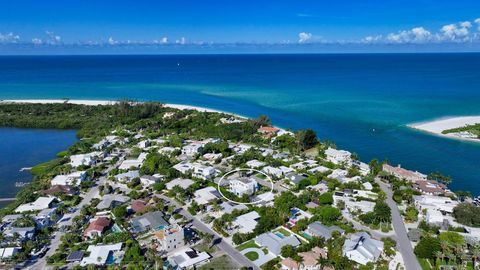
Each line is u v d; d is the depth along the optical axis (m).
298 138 188.75
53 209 118.12
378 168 152.62
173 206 120.25
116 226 109.69
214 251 97.38
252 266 91.06
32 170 162.50
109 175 150.50
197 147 178.25
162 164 155.75
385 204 113.75
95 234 104.00
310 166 158.38
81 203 126.38
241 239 101.06
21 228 103.56
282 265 89.69
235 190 133.88
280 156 171.62
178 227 103.75
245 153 171.88
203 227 110.06
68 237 101.44
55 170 152.75
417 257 95.62
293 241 98.25
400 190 132.25
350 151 194.50
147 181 140.75
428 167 170.38
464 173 162.38
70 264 91.62
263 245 98.31
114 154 179.12
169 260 91.69
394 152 192.50
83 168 155.88
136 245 96.00
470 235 103.25
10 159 179.62
